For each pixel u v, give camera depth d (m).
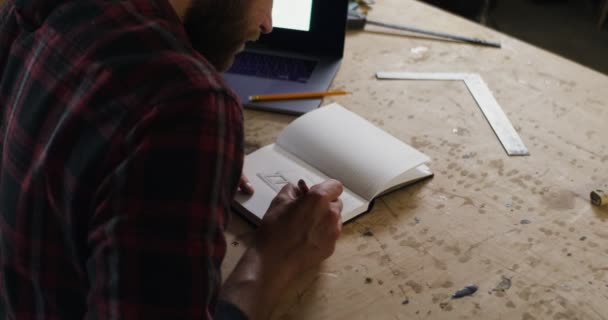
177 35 0.52
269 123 1.04
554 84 1.17
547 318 0.70
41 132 0.53
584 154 0.98
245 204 0.83
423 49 1.29
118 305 0.47
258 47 1.24
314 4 1.16
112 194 0.47
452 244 0.80
